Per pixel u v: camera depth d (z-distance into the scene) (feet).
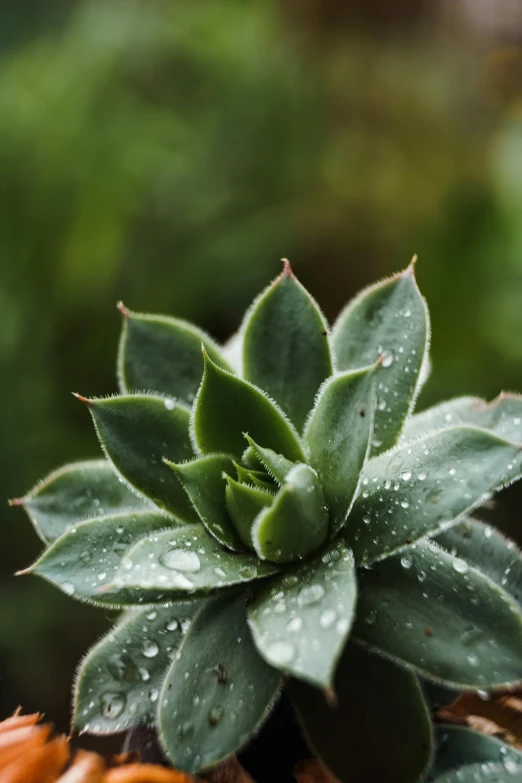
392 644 1.28
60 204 3.79
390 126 4.15
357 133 4.14
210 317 3.79
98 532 1.35
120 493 1.43
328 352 1.41
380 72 4.25
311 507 1.28
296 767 1.36
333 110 4.17
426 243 3.78
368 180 3.97
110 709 1.34
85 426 3.52
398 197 3.89
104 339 3.73
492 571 1.38
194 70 4.12
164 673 1.35
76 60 4.10
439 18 4.29
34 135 3.85
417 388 1.38
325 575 1.26
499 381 3.40
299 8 4.34
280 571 1.30
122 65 4.06
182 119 4.06
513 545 1.39
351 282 3.75
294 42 4.34
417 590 1.30
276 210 3.92
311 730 1.31
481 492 1.28
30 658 2.77
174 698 1.30
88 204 3.80
